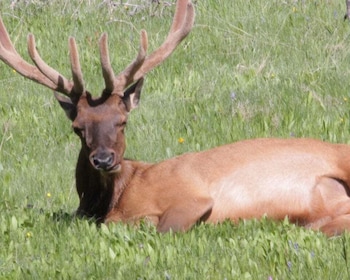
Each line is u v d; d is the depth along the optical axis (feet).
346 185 65.62
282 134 82.89
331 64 98.53
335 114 85.56
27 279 55.11
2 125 89.76
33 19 117.29
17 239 62.08
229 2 115.96
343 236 58.49
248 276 52.75
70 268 55.93
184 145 82.17
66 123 89.20
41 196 74.79
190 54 104.01
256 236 58.75
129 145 82.89
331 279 52.11
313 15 111.14
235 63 102.06
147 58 72.08
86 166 67.67
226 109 88.38
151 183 66.49
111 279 54.24
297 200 65.21
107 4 118.93
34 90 98.43
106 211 67.41
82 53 106.42
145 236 60.95
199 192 65.46
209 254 56.75
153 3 117.08
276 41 105.09
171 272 54.19
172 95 93.97
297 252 55.36
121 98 67.67
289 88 90.79
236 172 66.03
